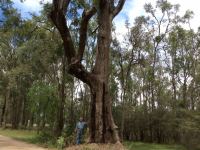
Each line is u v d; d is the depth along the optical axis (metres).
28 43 39.88
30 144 27.19
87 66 42.19
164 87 55.84
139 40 46.72
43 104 37.34
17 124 67.00
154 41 50.09
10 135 40.38
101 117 19.03
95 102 19.23
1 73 63.41
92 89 19.34
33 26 35.88
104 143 18.67
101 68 19.52
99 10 19.92
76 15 29.61
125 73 49.53
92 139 19.06
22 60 45.44
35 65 42.84
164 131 49.56
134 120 52.66
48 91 37.53
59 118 36.22
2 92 66.69
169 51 52.75
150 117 51.56
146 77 54.72
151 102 53.81
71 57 19.08
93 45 41.72
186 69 52.34
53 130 34.97
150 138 51.28
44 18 36.31
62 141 23.36
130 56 46.84
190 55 51.91
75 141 21.89
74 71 19.12
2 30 32.56
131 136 52.72
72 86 47.34
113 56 46.38
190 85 51.41
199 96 49.50
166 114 49.50
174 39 50.59
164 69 54.34
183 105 50.53
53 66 42.22
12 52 59.59
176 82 53.41
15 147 23.27
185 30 51.03
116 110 50.81
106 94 19.36
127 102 52.34
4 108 68.88
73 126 32.03
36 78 46.22
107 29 19.84
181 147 39.12
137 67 55.94
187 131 35.75
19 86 61.56
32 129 63.88
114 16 20.38
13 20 31.86
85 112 47.72
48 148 23.81
